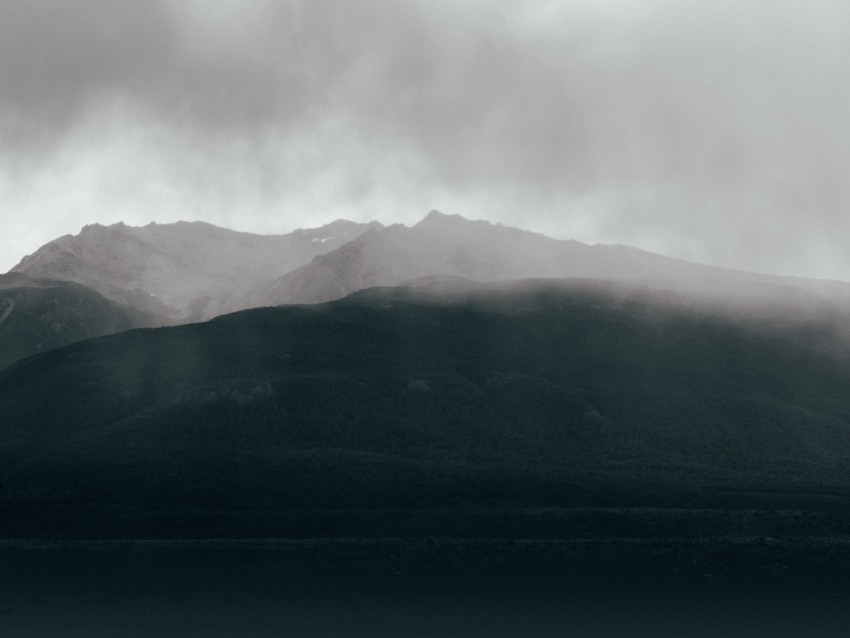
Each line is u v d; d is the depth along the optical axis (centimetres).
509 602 15662
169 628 14325
